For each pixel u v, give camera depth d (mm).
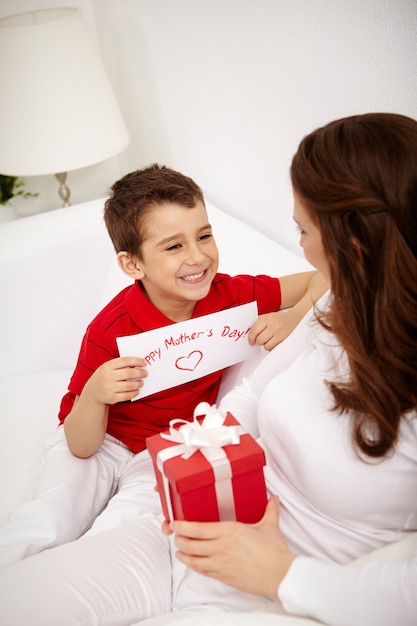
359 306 838
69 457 1363
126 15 2209
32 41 2035
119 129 2225
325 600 799
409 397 834
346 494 899
